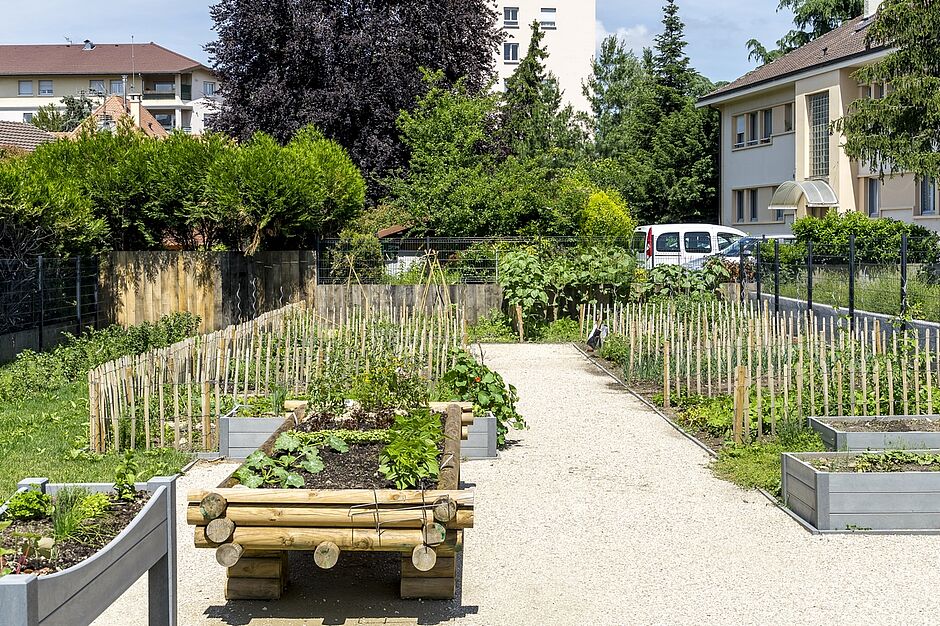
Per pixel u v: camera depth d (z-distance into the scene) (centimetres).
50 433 1100
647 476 930
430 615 589
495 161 3331
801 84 3203
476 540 735
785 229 3447
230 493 569
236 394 1149
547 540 732
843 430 911
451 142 3059
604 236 2755
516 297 2225
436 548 585
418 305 1666
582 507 823
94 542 476
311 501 568
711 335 1532
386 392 856
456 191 2845
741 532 746
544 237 2566
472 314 2369
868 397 1098
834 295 1845
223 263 2202
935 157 1966
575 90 6219
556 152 3900
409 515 566
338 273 2406
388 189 3175
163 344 1764
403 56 3231
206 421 1037
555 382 1562
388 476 621
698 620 575
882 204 2898
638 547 713
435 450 663
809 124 3200
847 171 2998
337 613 593
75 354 1574
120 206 2167
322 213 2409
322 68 3225
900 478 741
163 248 2328
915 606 590
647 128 4738
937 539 723
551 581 645
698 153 4316
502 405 1052
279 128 3170
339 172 2464
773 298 2091
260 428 1020
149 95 8406
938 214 2652
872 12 3409
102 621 585
